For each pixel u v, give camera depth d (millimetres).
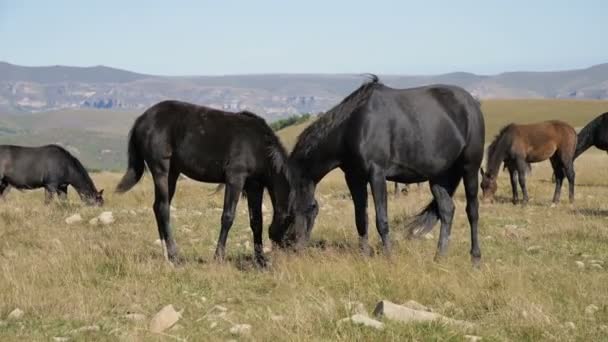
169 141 10594
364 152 10375
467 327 6871
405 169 10664
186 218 15508
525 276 9023
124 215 15750
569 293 8367
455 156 10914
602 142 21375
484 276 8695
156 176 10688
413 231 11742
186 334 6812
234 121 10602
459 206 18000
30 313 7406
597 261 10875
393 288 8406
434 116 10602
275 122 123938
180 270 9523
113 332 6766
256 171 10516
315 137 10680
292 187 10555
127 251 10688
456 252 11562
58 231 13195
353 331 6488
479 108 11312
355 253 10258
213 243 12617
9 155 19719
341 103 10602
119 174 38938
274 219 10641
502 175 30812
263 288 8820
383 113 10398
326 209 17547
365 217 10859
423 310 7441
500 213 17375
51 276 8953
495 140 20875
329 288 8562
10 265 9445
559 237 13180
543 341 6535
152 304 7949
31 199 22156
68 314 7375
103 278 9250
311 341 6246
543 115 112750
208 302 8141
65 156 20156
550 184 26172
